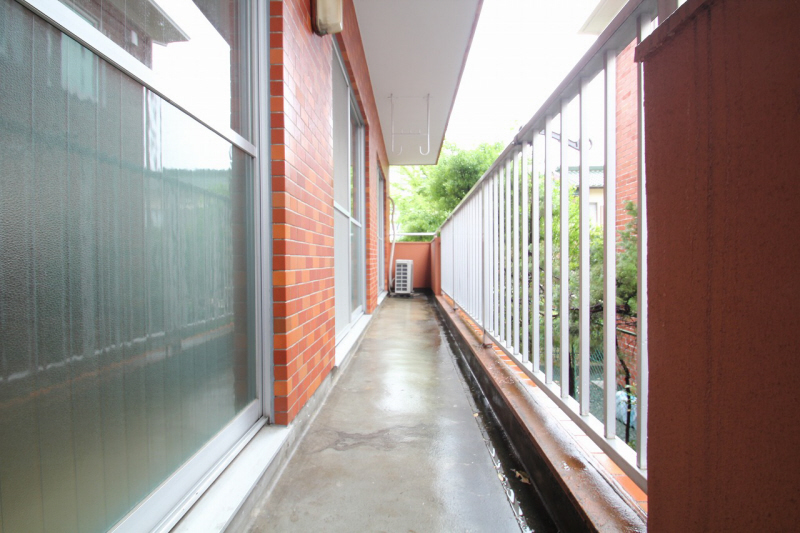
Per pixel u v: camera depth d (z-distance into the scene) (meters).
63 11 0.82
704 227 0.67
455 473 1.67
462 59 4.70
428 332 5.00
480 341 3.39
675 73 0.75
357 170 4.99
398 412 2.35
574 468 1.34
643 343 1.09
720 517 0.63
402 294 9.95
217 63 1.46
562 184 1.68
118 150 0.97
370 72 5.06
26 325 0.74
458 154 14.50
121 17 0.98
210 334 1.39
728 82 0.61
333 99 3.37
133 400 1.01
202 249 1.34
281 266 1.81
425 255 11.88
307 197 2.17
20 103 0.74
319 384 2.41
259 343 1.77
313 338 2.27
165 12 1.16
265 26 1.80
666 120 0.78
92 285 0.89
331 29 2.33
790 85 0.51
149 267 1.08
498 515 1.39
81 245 0.87
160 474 1.11
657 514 0.80
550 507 1.39
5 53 0.71
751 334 0.57
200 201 1.34
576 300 3.49
